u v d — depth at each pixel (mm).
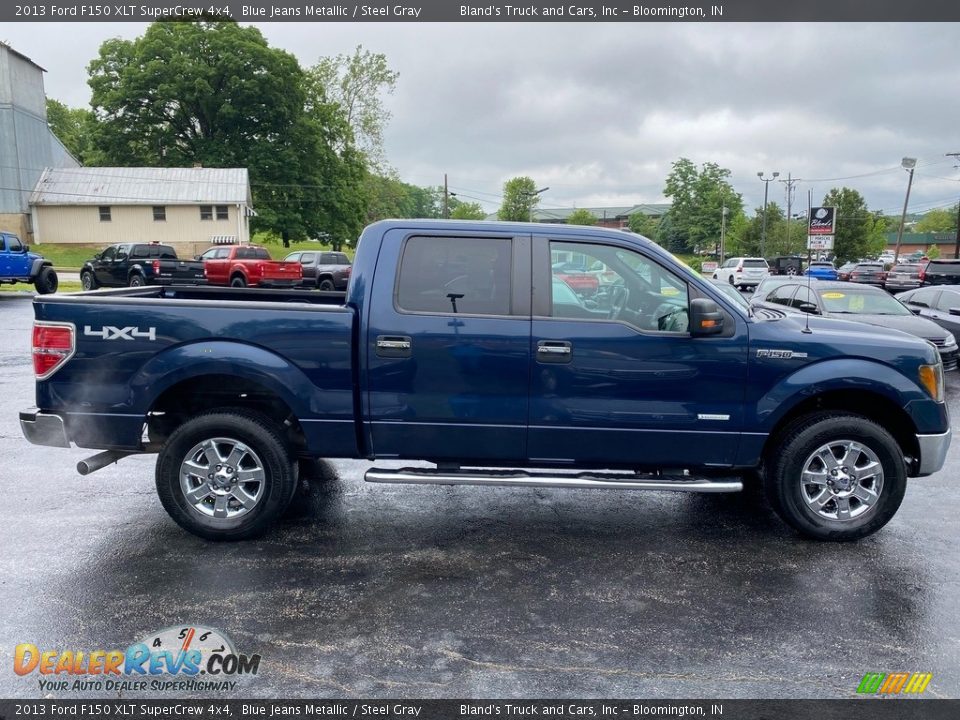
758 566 4086
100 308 4172
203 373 4160
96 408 4223
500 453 4309
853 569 4047
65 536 4402
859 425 4266
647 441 4254
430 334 4164
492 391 4203
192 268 23562
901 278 28250
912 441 4449
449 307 4211
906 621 3473
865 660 3141
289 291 5609
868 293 10969
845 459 4348
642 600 3666
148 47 43656
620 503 5191
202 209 39344
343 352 4172
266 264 22891
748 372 4184
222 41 43969
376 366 4195
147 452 4438
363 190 52438
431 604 3602
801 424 4328
